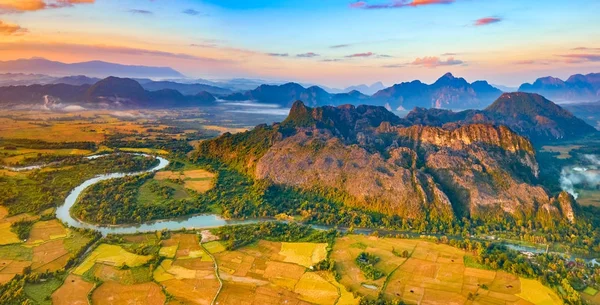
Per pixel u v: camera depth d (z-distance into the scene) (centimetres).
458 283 18262
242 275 18738
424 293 17462
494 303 16738
